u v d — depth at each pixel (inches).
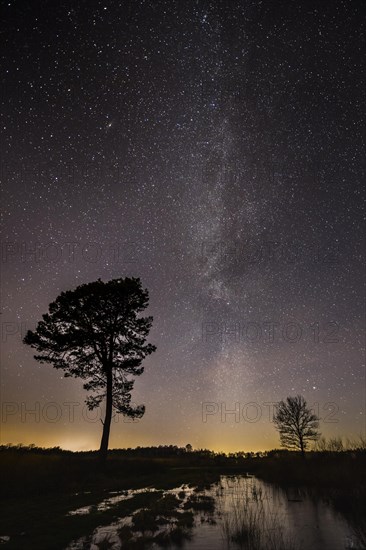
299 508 528.1
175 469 1312.7
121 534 371.9
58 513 477.4
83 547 331.0
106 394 1019.3
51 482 737.0
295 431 1615.4
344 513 474.3
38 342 1010.1
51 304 1034.7
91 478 836.6
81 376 1032.2
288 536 365.1
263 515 481.4
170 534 373.7
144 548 327.9
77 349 1021.8
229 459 2012.8
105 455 970.7
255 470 1348.4
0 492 631.8
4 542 344.8
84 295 1023.6
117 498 613.3
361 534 363.9
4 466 796.6
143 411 1027.9
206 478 1023.6
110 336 1049.5
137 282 1104.8
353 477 695.7
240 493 716.7
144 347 1064.2
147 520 436.8
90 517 451.2
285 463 1143.0
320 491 687.7
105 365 1021.2
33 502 565.3
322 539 350.3
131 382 1036.5
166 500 591.2
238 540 351.9
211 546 332.8
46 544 336.8
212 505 567.8
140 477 975.0
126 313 1056.8
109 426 1000.9
